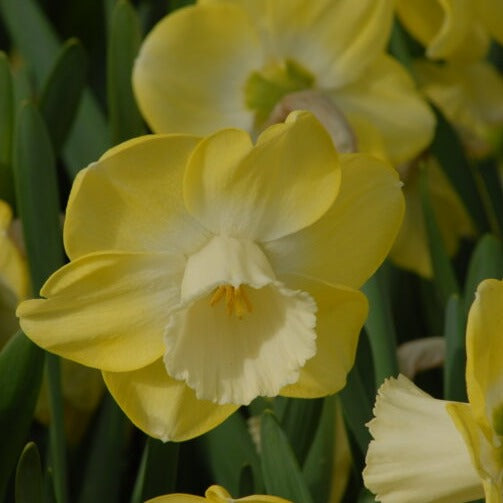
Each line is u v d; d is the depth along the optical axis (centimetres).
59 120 100
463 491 85
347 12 101
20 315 87
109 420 95
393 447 85
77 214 87
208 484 97
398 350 95
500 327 84
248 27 100
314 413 91
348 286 88
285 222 88
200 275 87
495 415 85
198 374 87
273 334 88
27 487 88
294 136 86
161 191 87
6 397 89
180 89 100
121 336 88
